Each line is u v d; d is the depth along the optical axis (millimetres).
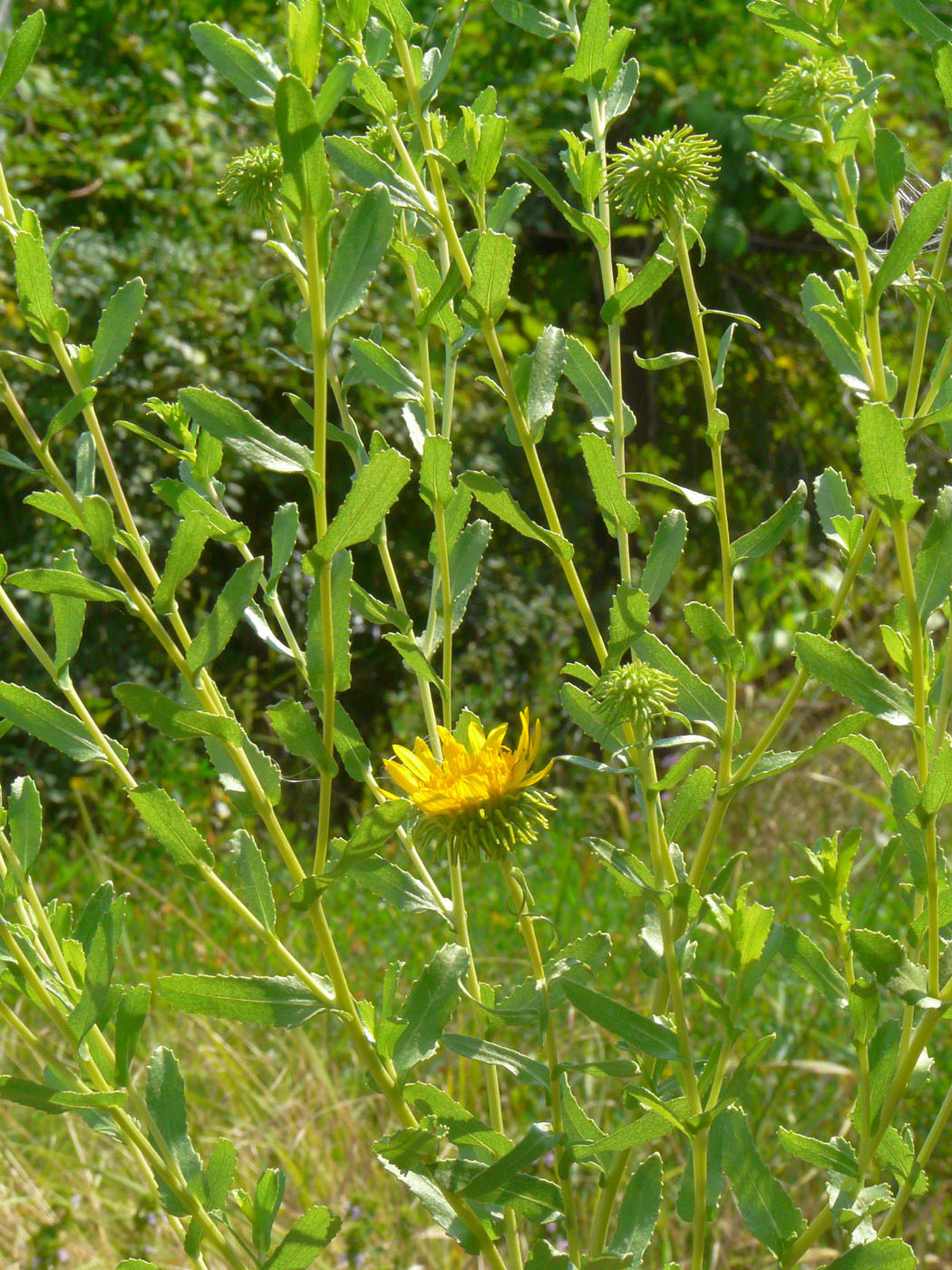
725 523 838
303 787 3148
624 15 3912
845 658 783
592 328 4035
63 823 3086
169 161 3283
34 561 2990
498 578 3586
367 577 3477
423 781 817
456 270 795
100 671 3145
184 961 2160
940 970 791
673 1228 1408
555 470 3771
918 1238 1398
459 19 834
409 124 888
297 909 777
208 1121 1714
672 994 814
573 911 2180
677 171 837
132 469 3082
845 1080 1658
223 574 3377
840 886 834
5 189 801
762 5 813
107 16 3318
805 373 4195
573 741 3254
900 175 803
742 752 2729
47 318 789
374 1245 1427
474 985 855
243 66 792
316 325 750
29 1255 1423
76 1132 1756
